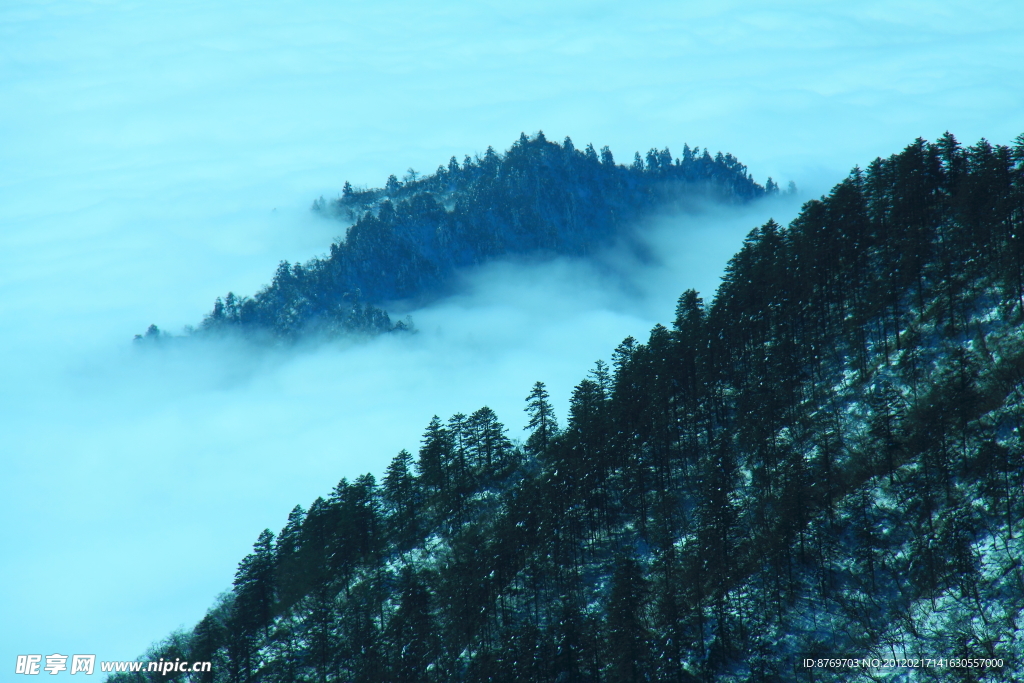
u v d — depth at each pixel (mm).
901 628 182875
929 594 186250
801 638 190625
